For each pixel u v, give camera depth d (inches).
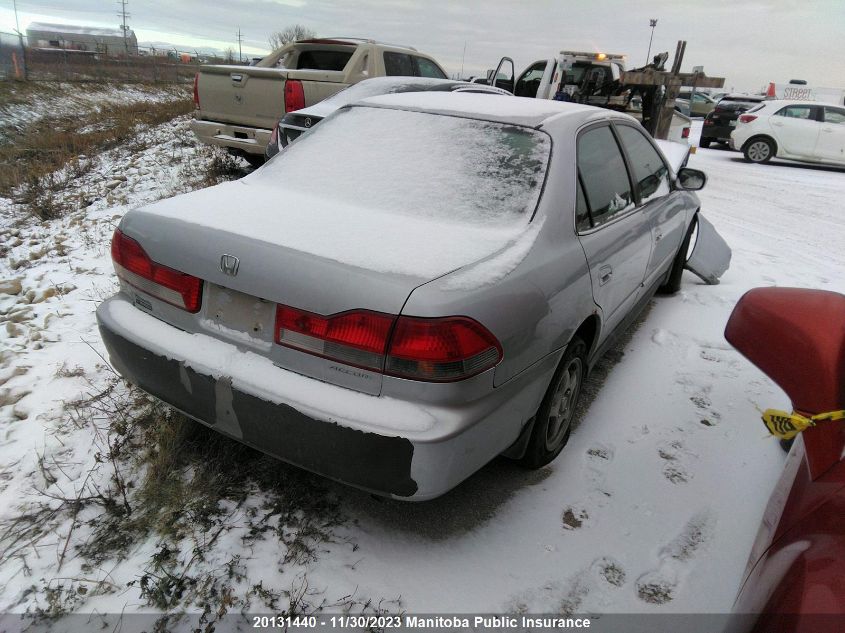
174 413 109.6
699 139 829.2
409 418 73.7
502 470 108.1
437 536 91.7
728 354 161.9
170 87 924.6
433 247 85.2
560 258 95.2
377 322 73.9
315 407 76.2
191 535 88.4
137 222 95.7
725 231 315.0
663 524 98.0
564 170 103.3
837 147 585.0
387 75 331.9
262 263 80.9
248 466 101.9
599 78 489.7
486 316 76.8
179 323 91.2
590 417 127.9
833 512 46.9
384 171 107.3
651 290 169.3
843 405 54.0
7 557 84.0
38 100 653.3
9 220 269.3
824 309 59.6
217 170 324.5
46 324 156.6
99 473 99.6
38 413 115.3
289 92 277.4
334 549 87.9
